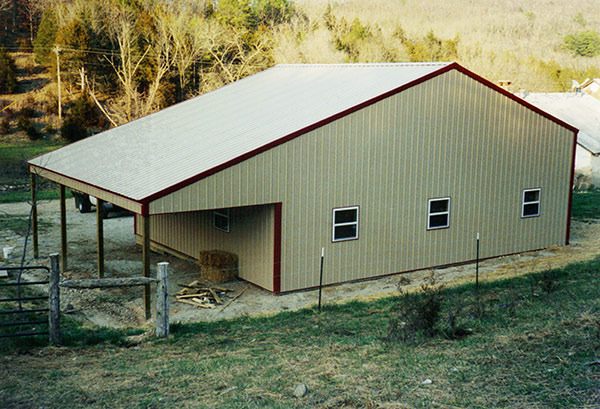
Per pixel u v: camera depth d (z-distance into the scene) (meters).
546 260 19.81
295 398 7.71
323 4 79.38
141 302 15.26
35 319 12.49
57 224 25.45
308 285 16.56
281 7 75.31
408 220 18.30
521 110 20.39
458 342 9.70
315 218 16.47
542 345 8.99
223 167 14.73
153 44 60.81
